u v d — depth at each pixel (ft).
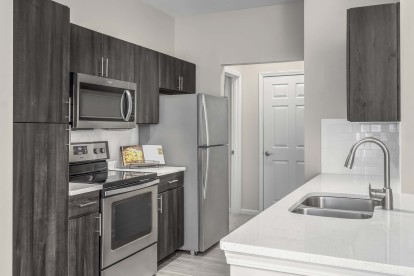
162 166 12.37
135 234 9.57
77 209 7.91
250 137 17.42
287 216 5.17
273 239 4.08
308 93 10.27
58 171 7.47
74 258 7.82
